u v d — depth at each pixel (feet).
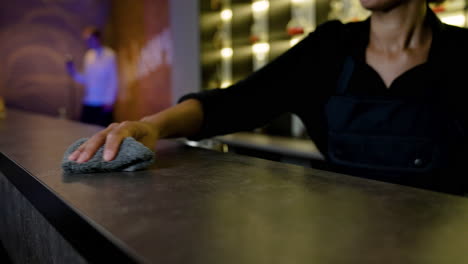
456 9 7.86
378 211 1.21
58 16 20.44
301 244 0.94
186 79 14.56
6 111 8.89
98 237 1.06
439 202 1.31
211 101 3.05
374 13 2.77
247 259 0.86
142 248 0.92
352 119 2.86
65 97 20.85
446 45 2.59
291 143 10.62
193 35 13.92
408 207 1.25
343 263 0.84
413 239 0.97
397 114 2.68
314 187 1.54
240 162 2.12
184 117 2.85
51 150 2.66
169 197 1.40
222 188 1.53
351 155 2.93
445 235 1.00
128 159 1.86
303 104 3.37
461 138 2.60
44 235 1.75
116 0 22.00
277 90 3.25
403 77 2.67
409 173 2.72
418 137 2.65
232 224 1.09
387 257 0.86
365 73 2.83
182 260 0.85
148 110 20.34
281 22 11.50
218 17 13.94
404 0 2.61
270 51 11.89
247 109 3.15
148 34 19.57
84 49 21.20
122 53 22.36
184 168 1.97
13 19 19.30
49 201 1.52
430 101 2.61
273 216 1.16
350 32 3.04
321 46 3.21
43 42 20.13
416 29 2.68
